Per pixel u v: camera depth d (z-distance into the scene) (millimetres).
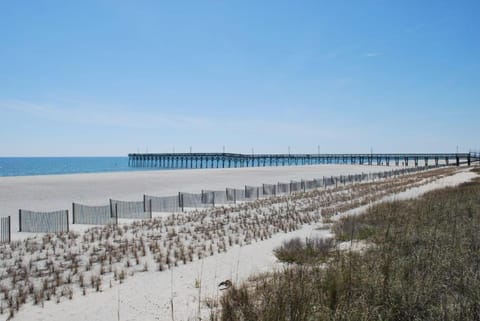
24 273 8578
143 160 106312
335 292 5047
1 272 8867
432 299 4680
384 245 7309
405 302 4520
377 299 4688
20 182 33688
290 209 19234
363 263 6137
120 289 7281
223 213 18391
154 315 5785
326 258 8031
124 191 28703
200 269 8570
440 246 7098
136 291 7109
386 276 5309
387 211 13688
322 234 12367
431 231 8359
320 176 48188
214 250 10656
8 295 7078
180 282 7594
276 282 5691
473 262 5902
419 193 22938
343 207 18641
